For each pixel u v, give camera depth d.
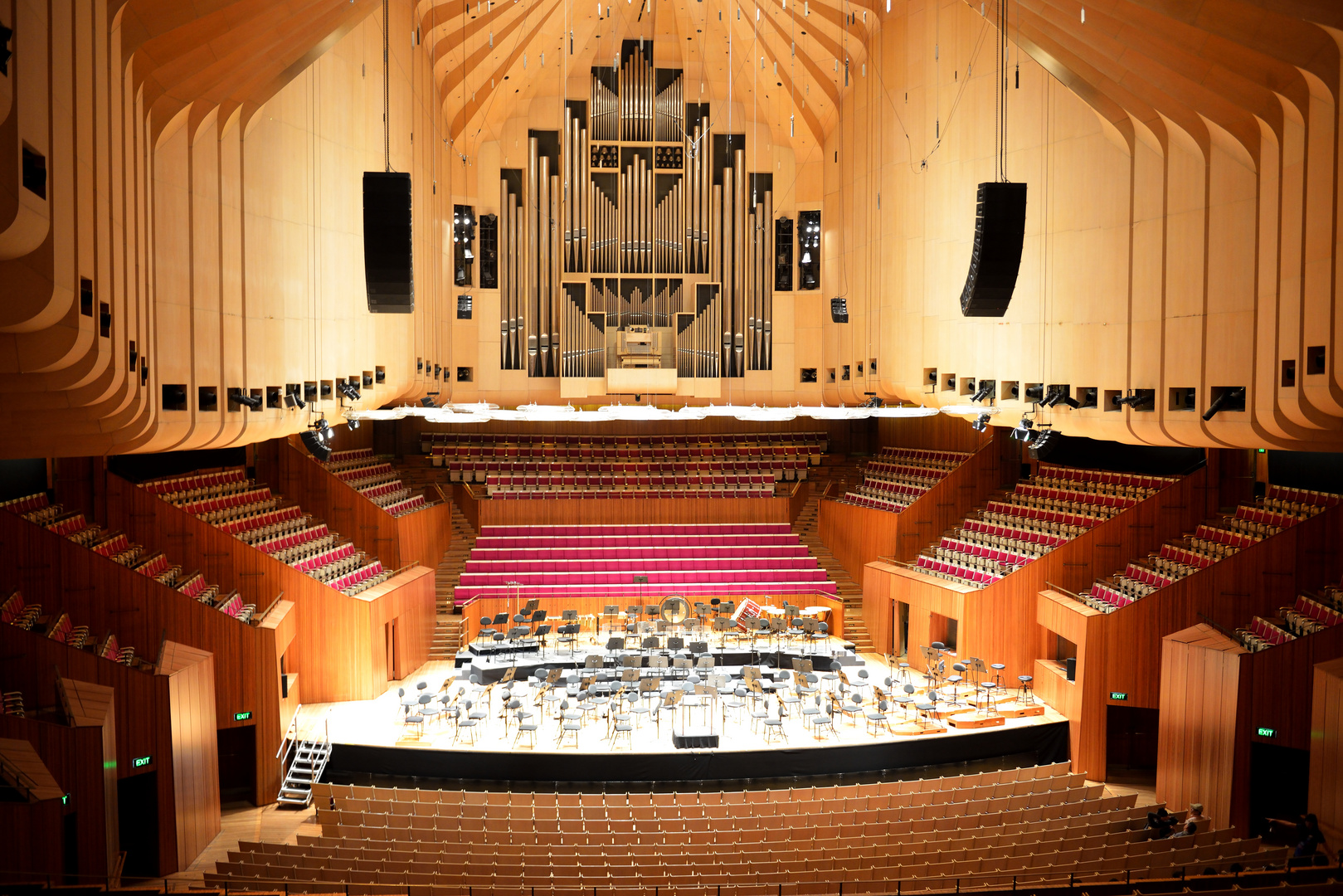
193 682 11.26
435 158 19.31
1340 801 10.15
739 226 22.22
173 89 8.84
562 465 22.38
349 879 8.77
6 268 5.41
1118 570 15.74
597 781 13.34
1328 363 8.60
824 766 13.65
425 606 17.67
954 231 15.73
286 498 18.19
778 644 16.88
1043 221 13.71
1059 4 10.11
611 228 22.19
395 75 16.00
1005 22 11.86
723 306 22.34
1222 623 13.57
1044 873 8.77
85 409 7.68
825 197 21.84
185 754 10.95
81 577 11.65
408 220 8.19
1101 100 11.86
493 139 21.83
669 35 22.12
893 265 17.83
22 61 5.05
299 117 12.35
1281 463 15.17
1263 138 9.74
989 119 14.84
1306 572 13.17
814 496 22.69
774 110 21.70
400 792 11.62
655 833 10.32
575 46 21.55
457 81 19.83
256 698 12.81
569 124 22.17
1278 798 11.70
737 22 20.38
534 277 22.03
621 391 21.72
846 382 20.62
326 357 13.37
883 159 18.19
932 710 14.19
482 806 11.12
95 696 9.71
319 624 15.26
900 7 17.31
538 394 22.20
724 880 8.86
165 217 9.05
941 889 8.27
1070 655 16.19
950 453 21.83
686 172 22.19
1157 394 11.58
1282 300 9.39
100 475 13.81
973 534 18.09
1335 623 11.68
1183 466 17.47
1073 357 13.06
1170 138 11.27
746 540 20.72
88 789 8.91
